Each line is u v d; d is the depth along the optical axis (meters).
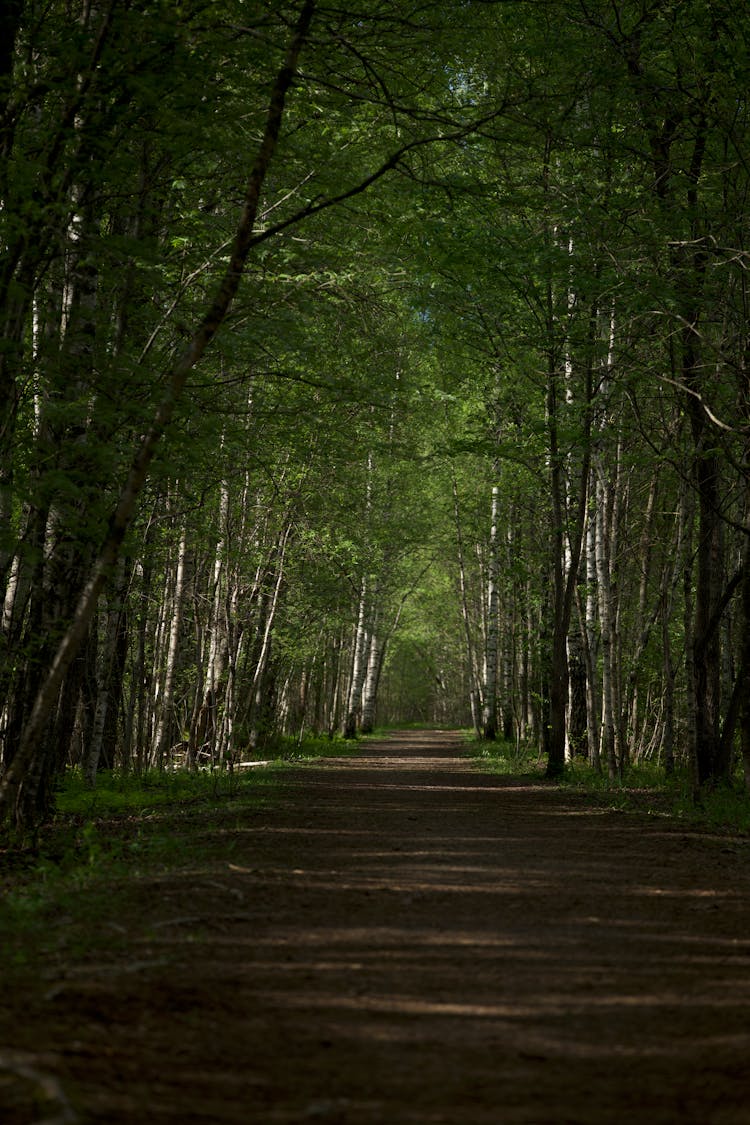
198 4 10.58
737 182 17.33
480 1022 5.57
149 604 24.31
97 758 18.38
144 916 7.77
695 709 17.47
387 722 98.38
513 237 18.58
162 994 5.76
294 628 31.77
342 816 15.28
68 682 17.27
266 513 26.59
